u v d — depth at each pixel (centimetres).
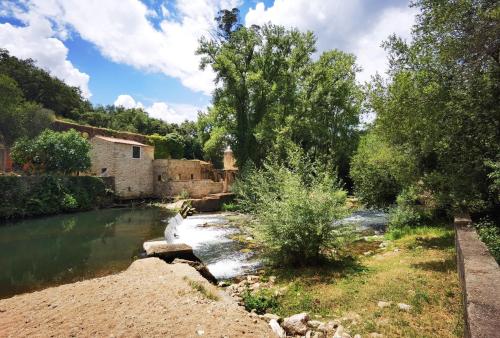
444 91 796
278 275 863
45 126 3378
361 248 1117
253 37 2916
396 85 863
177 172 3562
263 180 1263
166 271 705
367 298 607
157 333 418
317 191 919
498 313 341
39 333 432
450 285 626
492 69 770
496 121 773
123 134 3997
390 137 955
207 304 520
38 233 1591
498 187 741
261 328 454
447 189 916
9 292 838
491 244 722
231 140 3105
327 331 494
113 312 488
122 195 2948
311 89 3097
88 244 1358
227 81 2872
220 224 1900
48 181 2250
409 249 982
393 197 1531
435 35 810
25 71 4772
